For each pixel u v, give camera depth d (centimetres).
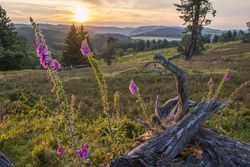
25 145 1004
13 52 7125
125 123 1125
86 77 3303
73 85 2719
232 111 1472
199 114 668
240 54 7719
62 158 829
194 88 2339
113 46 8794
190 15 6494
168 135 646
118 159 597
